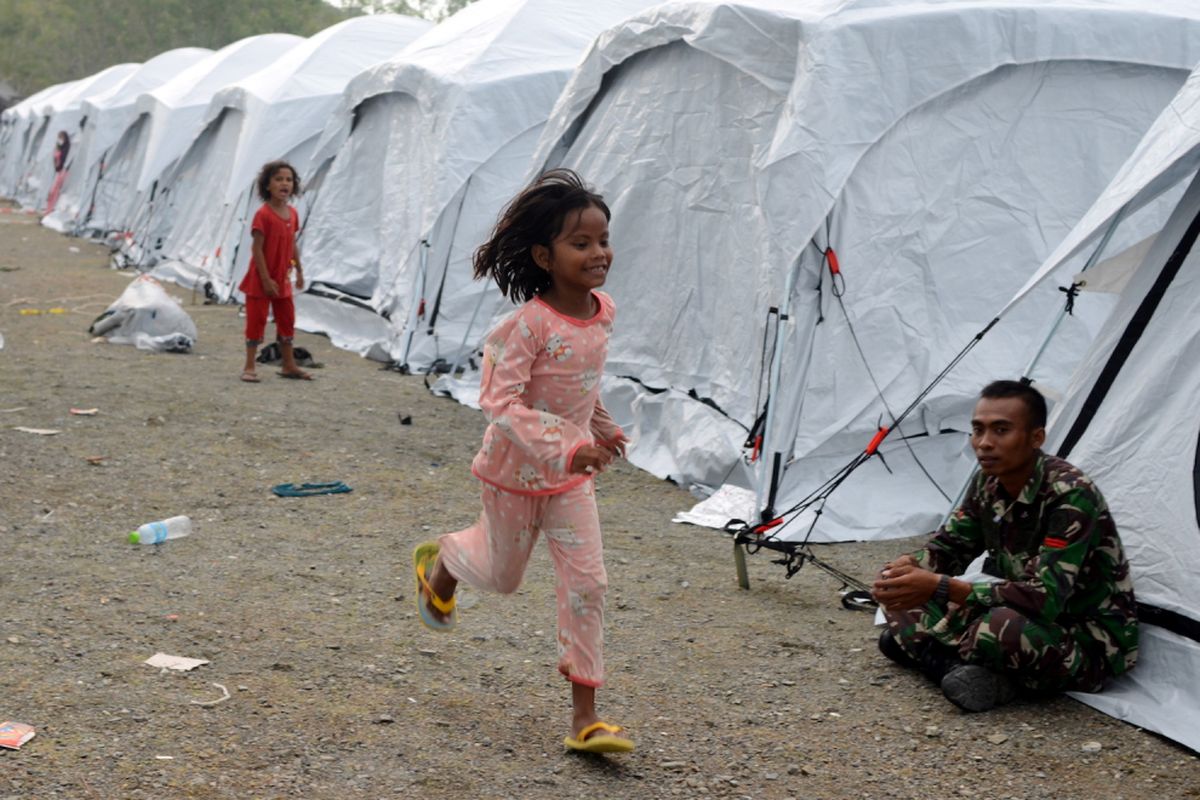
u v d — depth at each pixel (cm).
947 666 438
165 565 536
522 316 360
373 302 1199
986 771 377
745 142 739
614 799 348
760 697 429
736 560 551
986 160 690
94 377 972
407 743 376
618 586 547
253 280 984
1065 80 699
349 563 556
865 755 386
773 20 695
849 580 535
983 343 685
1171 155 471
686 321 789
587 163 876
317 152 1346
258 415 868
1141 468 466
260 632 462
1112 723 415
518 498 368
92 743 359
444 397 984
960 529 454
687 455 738
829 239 667
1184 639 429
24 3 7762
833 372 668
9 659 417
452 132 1093
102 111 2459
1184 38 696
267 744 368
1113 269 552
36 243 2228
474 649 459
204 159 1830
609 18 1214
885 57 669
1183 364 468
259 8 7644
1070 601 432
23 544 551
